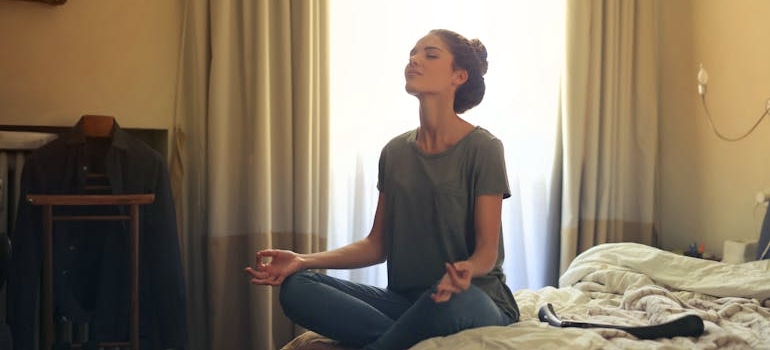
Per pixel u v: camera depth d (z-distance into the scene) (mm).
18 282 2285
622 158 3535
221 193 2852
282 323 3031
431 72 1894
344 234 3182
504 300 1900
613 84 3498
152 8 2852
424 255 1888
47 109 2699
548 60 3475
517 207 3424
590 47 3443
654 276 2600
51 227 2154
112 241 2424
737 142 3340
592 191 3438
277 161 2977
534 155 3469
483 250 1789
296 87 2971
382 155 2041
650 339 1771
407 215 1907
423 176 1888
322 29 3029
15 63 2654
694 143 3564
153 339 2482
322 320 1770
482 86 1986
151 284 2486
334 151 3166
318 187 3047
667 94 3686
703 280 2488
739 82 3328
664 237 3707
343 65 3174
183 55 2891
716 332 1803
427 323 1642
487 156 1855
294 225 2992
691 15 3570
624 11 3510
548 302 2365
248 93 2904
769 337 1831
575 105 3398
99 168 2564
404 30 3268
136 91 2828
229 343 2908
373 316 1772
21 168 2529
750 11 3268
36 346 2396
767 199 3002
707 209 3500
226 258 2887
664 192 3705
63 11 2721
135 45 2826
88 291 2436
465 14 3365
